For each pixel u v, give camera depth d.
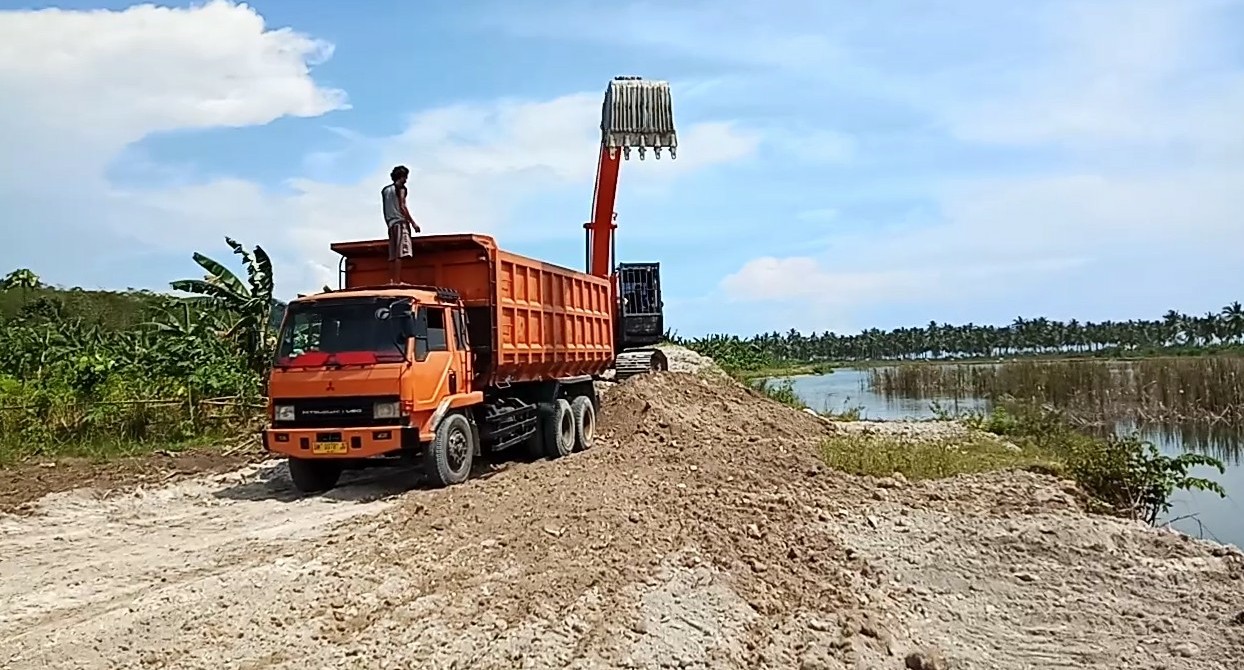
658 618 7.42
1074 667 7.52
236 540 9.83
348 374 11.93
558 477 13.11
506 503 11.08
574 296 17.44
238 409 18.28
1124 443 17.08
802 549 9.92
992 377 45.62
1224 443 27.05
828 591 8.65
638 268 21.03
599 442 17.66
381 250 14.47
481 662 6.45
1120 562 10.09
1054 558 10.19
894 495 12.84
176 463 15.02
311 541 9.62
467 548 9.08
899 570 9.70
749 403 23.19
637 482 12.78
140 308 38.47
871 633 7.68
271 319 20.31
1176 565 10.03
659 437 17.67
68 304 38.59
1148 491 15.64
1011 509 12.05
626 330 20.67
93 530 10.59
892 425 23.62
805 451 16.66
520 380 15.22
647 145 20.45
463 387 13.23
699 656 6.87
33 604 7.69
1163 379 34.25
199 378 18.31
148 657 6.42
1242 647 7.87
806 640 7.44
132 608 7.34
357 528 10.11
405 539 9.45
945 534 10.81
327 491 12.77
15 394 17.19
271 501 12.16
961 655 7.62
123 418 17.17
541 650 6.65
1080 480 15.70
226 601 7.49
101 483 13.42
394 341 12.12
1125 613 8.70
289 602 7.49
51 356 21.22
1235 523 15.47
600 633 7.02
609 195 21.27
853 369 88.44
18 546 9.77
